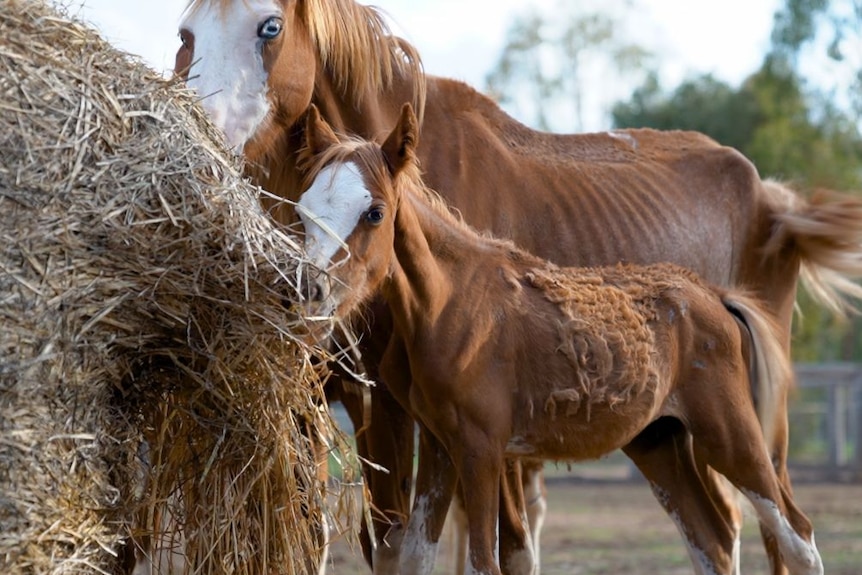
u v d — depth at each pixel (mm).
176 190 3781
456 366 4906
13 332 3467
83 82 3715
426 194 5207
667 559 8781
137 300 3771
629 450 5844
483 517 4844
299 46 5297
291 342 4059
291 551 4129
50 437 3549
